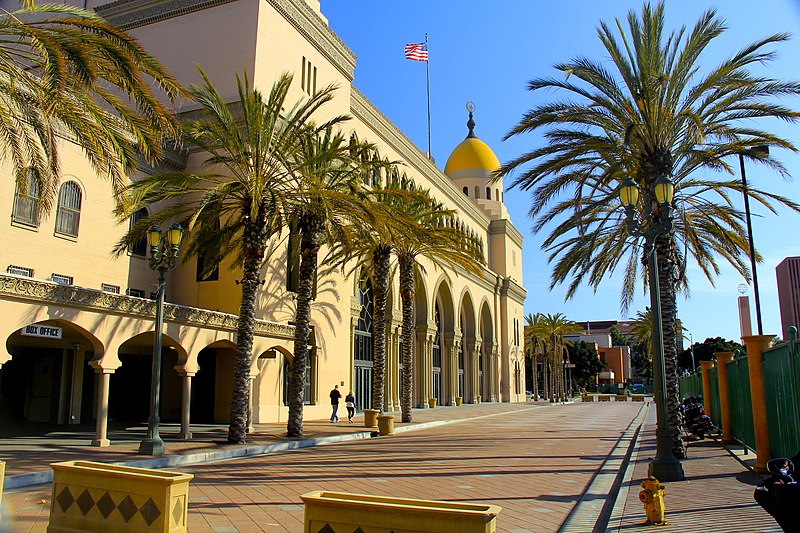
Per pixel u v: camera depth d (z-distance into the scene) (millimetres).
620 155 18719
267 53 28828
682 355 93125
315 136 23906
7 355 14023
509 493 11570
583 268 22969
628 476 13242
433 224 30750
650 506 8523
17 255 20781
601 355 125312
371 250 29781
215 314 21156
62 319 15422
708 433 21859
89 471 7137
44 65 11477
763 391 13273
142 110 13844
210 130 19594
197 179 19312
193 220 17469
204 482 12391
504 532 8562
